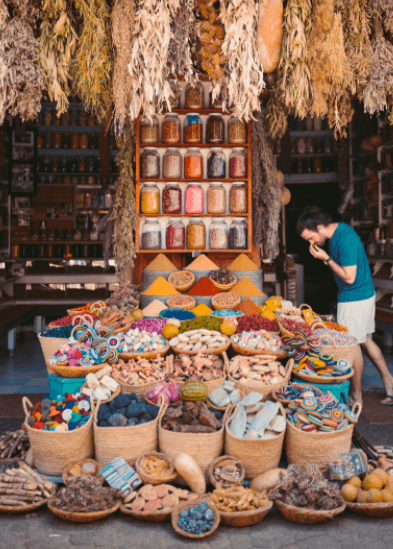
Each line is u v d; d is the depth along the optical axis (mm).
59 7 2602
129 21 2574
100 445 2475
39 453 2508
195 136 4289
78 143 7539
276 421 2529
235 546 2080
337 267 3553
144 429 2469
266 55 2674
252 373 2838
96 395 2658
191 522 2139
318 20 2674
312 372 2855
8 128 7098
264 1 2629
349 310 3668
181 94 4453
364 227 7160
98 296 7527
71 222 7598
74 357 2795
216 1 2787
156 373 2840
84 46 2664
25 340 6543
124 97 2648
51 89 2705
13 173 7273
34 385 4531
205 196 4465
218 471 2414
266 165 4312
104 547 2072
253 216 4457
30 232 7477
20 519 2287
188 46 2701
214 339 3062
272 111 3709
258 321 3309
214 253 4578
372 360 3924
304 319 3488
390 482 2400
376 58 2822
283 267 6797
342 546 2086
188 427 2453
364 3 2830
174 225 4324
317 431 2512
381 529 2215
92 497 2260
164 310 3719
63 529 2205
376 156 6840
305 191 9508
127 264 4301
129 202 4203
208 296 3945
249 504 2258
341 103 3111
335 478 2412
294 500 2299
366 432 3340
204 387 2623
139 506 2264
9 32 2574
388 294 6531
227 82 2760
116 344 2904
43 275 7355
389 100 2992
